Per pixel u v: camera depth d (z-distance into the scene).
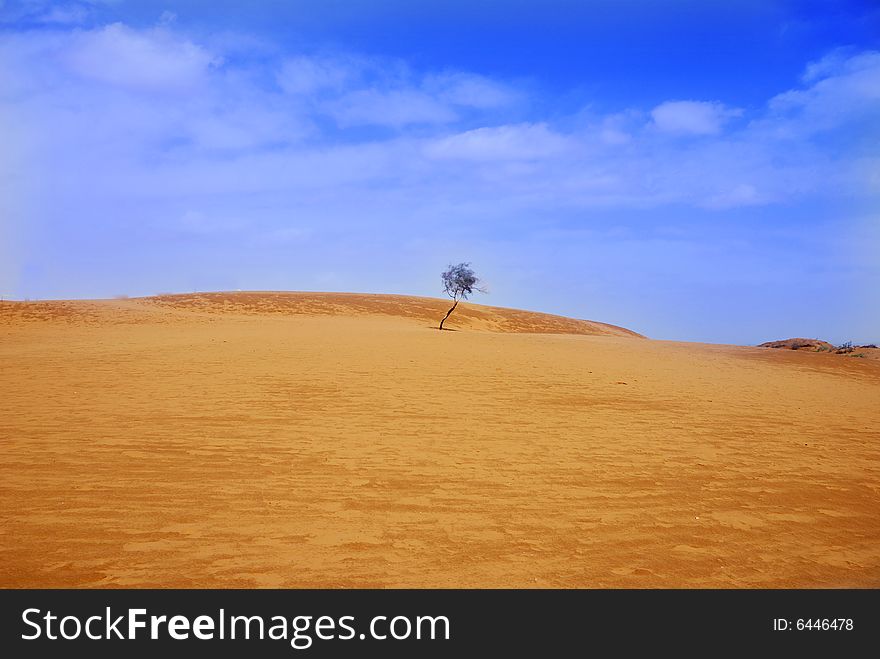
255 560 5.67
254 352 25.98
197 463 8.91
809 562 6.25
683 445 11.45
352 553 5.91
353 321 65.12
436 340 33.41
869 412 17.25
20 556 5.55
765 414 15.66
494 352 28.84
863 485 9.19
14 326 45.97
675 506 7.79
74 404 13.89
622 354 31.55
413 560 5.82
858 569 6.14
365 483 8.20
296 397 15.37
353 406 14.33
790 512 7.77
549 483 8.53
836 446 12.06
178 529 6.32
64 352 26.98
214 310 72.38
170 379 18.25
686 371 25.94
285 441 10.52
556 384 19.52
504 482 8.49
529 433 11.98
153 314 54.62
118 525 6.37
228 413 13.00
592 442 11.38
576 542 6.45
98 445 9.84
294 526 6.53
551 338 41.03
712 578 5.80
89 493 7.38
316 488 7.89
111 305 58.94
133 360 23.25
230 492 7.61
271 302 78.62
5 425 11.38
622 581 5.64
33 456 9.06
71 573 5.25
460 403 15.30
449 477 8.63
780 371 28.17
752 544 6.65
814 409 17.17
